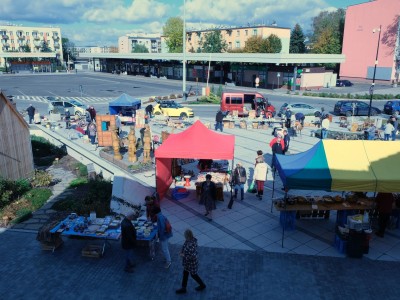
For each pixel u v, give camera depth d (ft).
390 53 197.06
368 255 33.27
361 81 213.46
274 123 93.71
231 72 210.79
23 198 47.16
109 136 66.74
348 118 104.47
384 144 35.29
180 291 27.84
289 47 272.51
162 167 45.73
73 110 108.47
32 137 81.97
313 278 29.84
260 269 31.04
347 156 34.58
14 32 379.14
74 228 33.12
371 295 27.78
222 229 37.93
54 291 28.25
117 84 208.13
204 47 261.65
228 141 46.78
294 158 37.40
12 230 38.68
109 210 42.19
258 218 40.50
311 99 149.07
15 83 211.61
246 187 49.60
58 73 306.96
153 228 33.14
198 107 130.62
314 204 36.96
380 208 35.70
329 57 181.88
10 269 31.12
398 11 189.37
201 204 41.50
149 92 169.89
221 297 27.53
